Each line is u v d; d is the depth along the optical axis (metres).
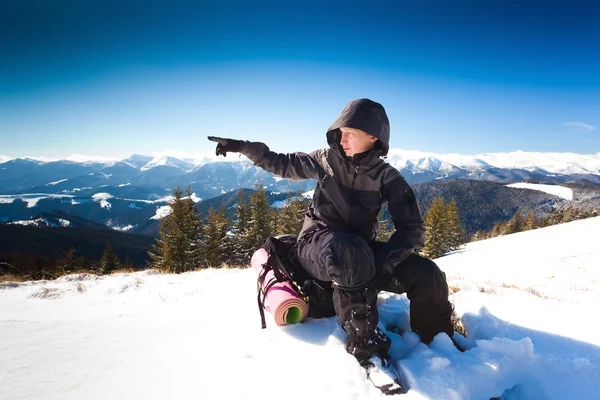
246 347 1.85
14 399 1.41
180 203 27.06
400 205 1.84
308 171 2.05
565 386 1.72
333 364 1.59
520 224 71.12
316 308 2.18
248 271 6.19
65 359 1.77
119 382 1.55
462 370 1.53
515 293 3.86
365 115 1.74
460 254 27.08
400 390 1.42
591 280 10.26
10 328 2.24
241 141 2.13
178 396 1.43
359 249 1.59
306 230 2.09
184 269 26.72
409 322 2.21
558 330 2.35
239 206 33.28
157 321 2.35
